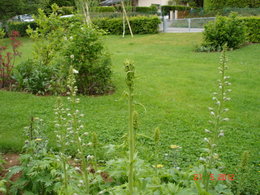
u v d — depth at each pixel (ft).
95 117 20.92
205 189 8.57
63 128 9.02
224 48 8.93
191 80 31.50
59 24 30.25
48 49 30.27
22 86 28.76
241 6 84.99
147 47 59.26
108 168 11.03
